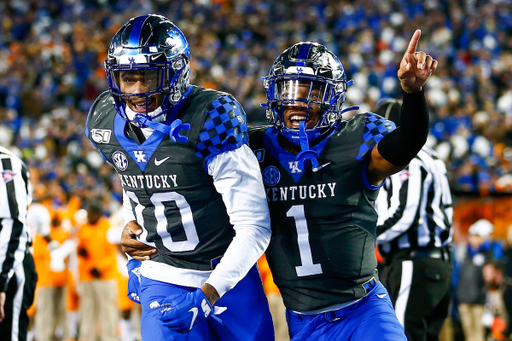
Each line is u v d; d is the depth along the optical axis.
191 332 9.02
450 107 46.53
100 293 25.39
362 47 55.22
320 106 8.80
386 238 13.21
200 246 9.12
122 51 8.38
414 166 13.07
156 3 65.81
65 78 53.53
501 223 24.19
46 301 25.08
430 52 54.62
